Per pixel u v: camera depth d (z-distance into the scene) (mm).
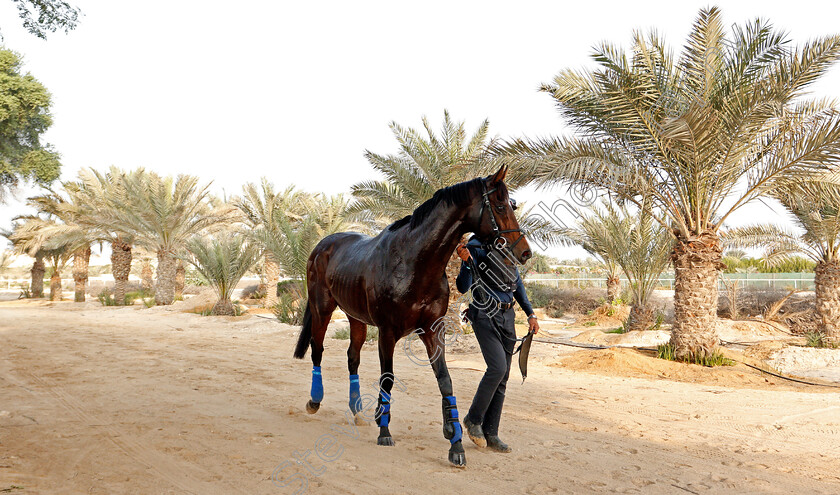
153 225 26359
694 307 9797
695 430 5094
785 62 8859
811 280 22906
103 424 4855
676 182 9906
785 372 9430
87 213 29344
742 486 3504
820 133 8484
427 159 14695
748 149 9336
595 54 9297
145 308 26328
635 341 13203
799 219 12922
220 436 4496
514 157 9758
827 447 4496
